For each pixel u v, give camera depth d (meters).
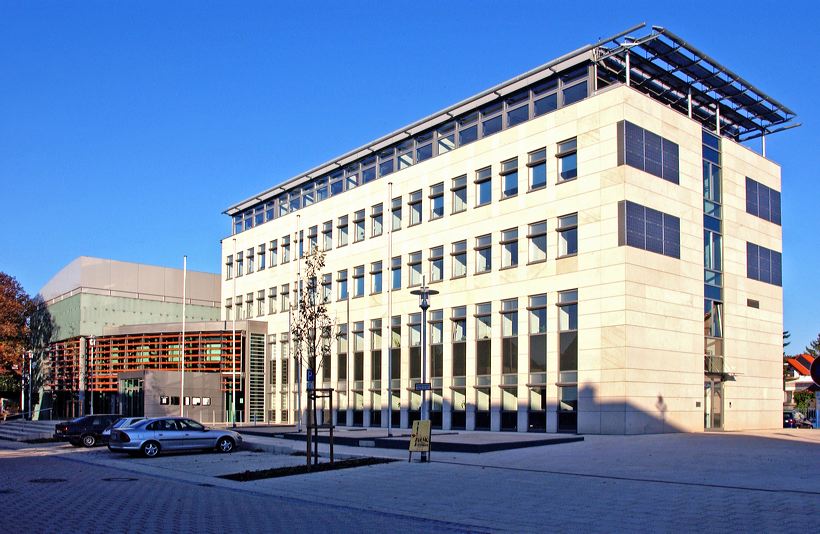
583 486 16.89
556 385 35.72
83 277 64.56
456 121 43.34
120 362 58.94
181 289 71.50
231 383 54.62
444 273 42.50
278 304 56.78
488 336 39.62
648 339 33.94
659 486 16.53
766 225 42.97
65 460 27.59
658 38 35.19
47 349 70.44
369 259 48.28
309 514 13.96
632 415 32.72
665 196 35.84
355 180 50.84
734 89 40.06
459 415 40.84
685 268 36.50
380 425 46.03
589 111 35.66
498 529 12.23
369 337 47.56
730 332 39.12
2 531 12.26
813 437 29.72
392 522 12.98
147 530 12.30
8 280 71.12
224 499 16.27
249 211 62.28
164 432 28.56
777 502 14.01
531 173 38.34
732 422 38.62
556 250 36.47
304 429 41.06
